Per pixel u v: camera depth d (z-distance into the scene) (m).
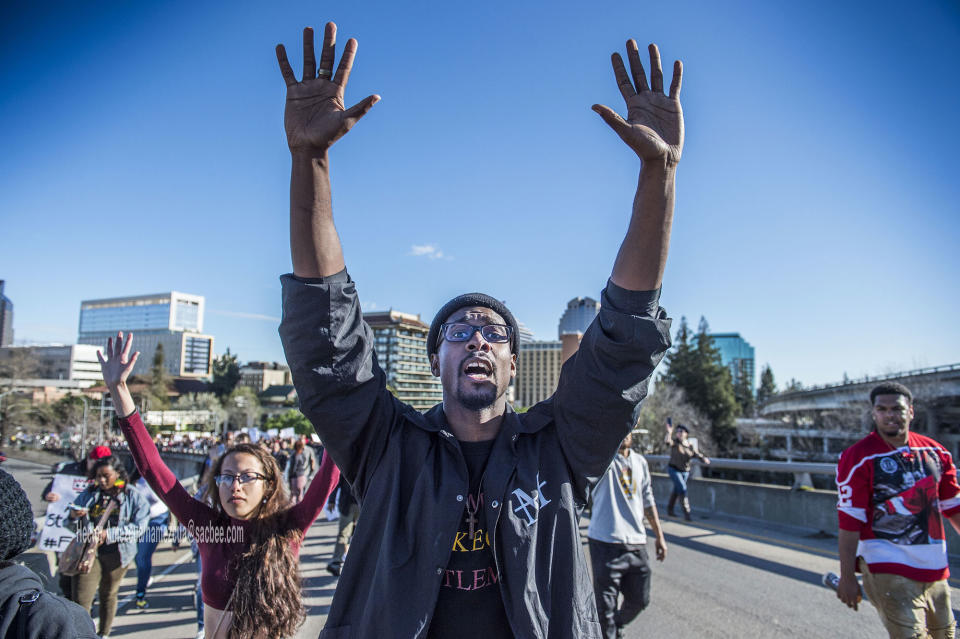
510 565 1.62
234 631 2.71
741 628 5.29
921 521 3.37
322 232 1.67
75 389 102.88
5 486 1.60
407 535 1.68
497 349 1.89
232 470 2.98
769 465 10.21
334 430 1.77
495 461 1.77
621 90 1.77
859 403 43.53
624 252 1.70
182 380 126.38
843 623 5.39
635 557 4.52
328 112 1.63
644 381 1.69
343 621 1.69
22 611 1.52
